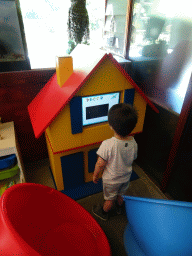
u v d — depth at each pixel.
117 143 1.11
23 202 1.01
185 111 1.35
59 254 1.13
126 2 1.75
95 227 1.30
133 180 1.97
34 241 1.08
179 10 1.30
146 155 2.02
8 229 0.71
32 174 2.03
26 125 1.96
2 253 0.68
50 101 1.42
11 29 1.50
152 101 1.74
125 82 1.39
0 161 1.44
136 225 0.83
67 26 1.76
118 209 1.60
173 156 1.56
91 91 1.30
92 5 1.89
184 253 0.70
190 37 1.26
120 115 1.02
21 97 1.79
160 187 1.85
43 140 2.14
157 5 1.46
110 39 2.11
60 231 1.24
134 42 1.81
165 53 1.49
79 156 1.65
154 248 0.78
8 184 1.65
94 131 1.50
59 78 1.38
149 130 1.87
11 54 1.59
